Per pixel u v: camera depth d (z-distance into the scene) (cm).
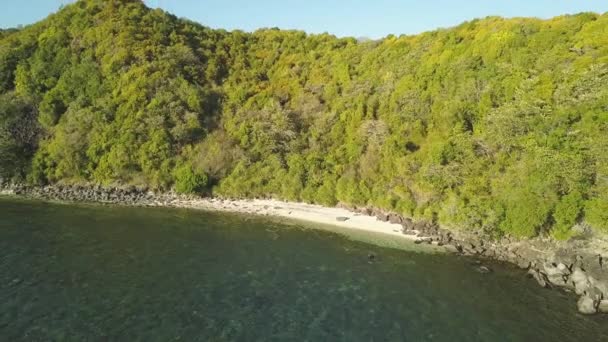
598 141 3453
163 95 6475
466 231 4044
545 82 4278
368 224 4619
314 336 2298
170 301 2631
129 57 6938
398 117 5534
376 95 6275
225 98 7056
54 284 2758
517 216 3684
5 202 5006
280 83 7550
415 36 7350
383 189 4953
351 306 2694
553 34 4925
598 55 4206
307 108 6669
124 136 5897
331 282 3077
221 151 6000
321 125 6191
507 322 2531
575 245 3453
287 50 8638
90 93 6506
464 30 6325
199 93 6762
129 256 3403
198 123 6278
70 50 7081
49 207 4900
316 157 5656
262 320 2455
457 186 4334
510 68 4888
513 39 5209
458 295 2902
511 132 4100
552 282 3133
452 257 3656
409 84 5916
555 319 2573
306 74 7700
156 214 4897
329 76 7431
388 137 5319
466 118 4909
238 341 2205
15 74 6831
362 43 8175
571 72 4156
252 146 6166
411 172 4812
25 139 6172
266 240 4053
